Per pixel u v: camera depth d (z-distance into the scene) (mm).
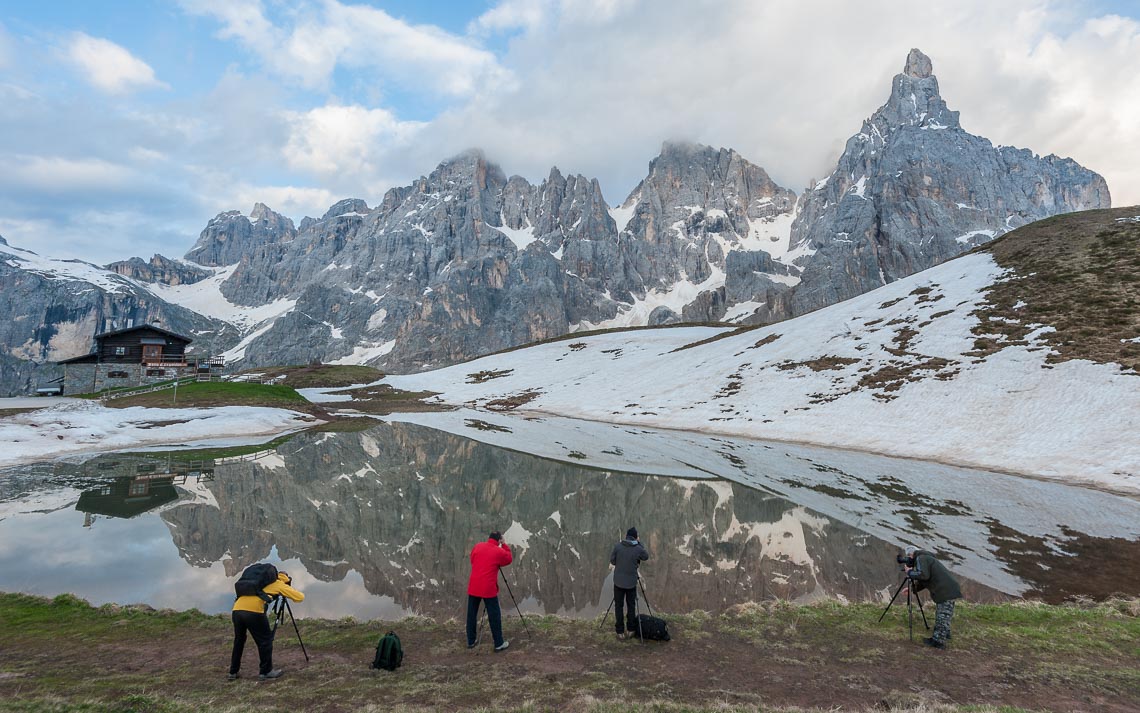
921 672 10492
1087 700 9406
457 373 112062
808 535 21328
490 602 11609
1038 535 20953
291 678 10086
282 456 40406
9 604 14234
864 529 21969
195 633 12727
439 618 14227
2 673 10031
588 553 19875
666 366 80125
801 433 44781
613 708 8594
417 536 22000
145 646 11867
